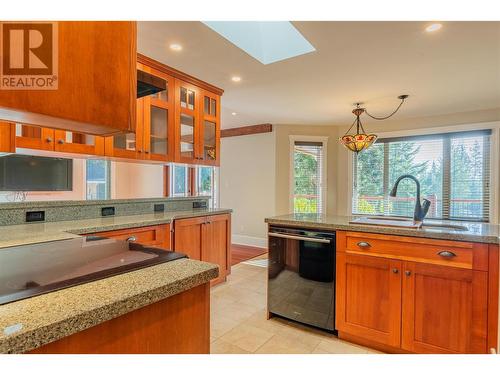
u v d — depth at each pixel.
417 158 4.89
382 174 5.20
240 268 4.17
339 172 5.62
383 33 2.20
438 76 3.08
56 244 1.34
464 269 1.71
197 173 6.25
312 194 5.62
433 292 1.81
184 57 2.68
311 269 2.31
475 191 4.42
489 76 3.07
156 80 1.30
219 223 3.33
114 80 0.80
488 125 4.31
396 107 4.30
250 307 2.80
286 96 3.82
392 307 1.95
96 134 0.94
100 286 0.78
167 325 0.84
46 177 3.77
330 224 2.20
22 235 1.61
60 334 0.60
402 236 1.91
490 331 1.65
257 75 3.11
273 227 2.53
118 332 0.72
